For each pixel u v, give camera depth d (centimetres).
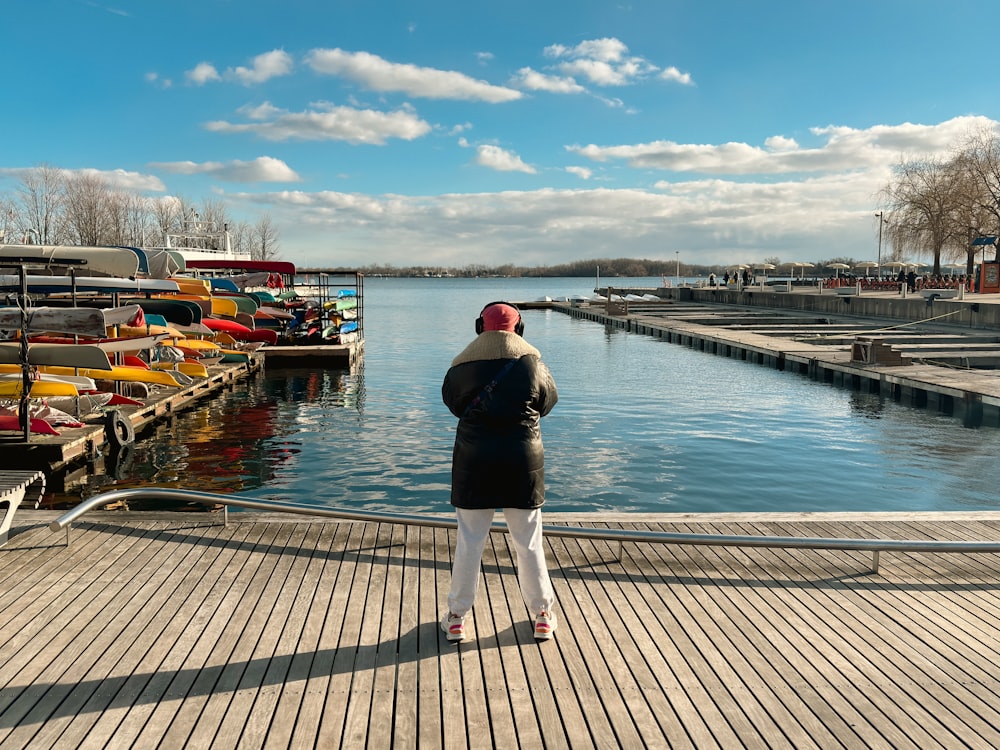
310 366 2602
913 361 2169
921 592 462
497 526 535
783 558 521
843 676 350
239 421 1567
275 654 365
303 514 548
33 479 626
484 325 381
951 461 1199
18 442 1082
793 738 298
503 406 359
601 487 1030
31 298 1786
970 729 305
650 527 584
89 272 1623
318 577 471
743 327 3569
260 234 9069
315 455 1237
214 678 341
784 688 338
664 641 387
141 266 1730
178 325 1870
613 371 2431
